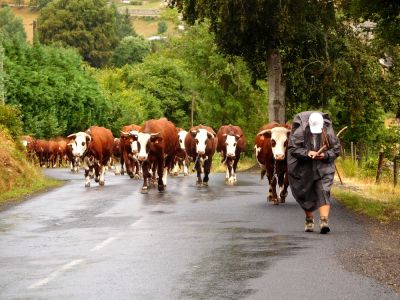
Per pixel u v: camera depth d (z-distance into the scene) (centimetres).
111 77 8462
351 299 816
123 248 1164
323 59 3822
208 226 1409
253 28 3606
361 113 3912
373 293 842
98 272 976
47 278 942
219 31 3712
